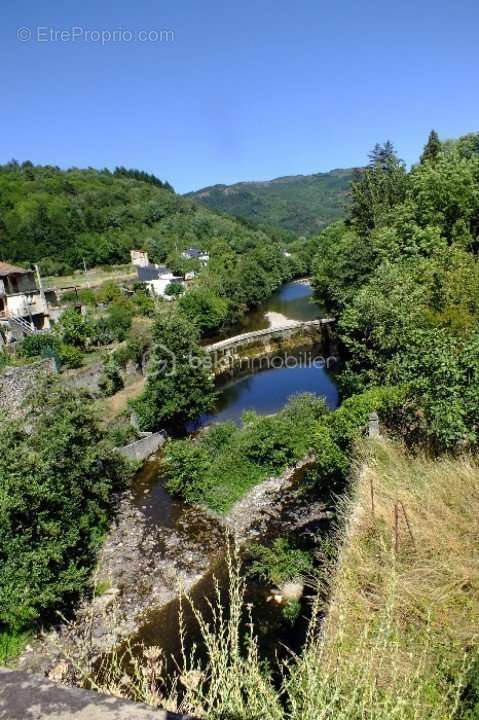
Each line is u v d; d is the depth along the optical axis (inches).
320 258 1499.8
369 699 119.8
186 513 574.2
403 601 190.9
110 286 1647.4
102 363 926.4
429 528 225.3
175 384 791.7
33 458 414.0
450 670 158.7
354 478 340.5
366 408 410.9
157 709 43.9
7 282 1291.8
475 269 572.4
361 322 706.2
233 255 2770.7
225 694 113.5
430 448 334.0
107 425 731.4
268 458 638.5
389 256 874.8
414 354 386.3
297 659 143.4
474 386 308.8
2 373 665.0
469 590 194.2
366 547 233.1
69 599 429.7
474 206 802.8
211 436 702.5
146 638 380.8
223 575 457.1
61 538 425.1
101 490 516.7
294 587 408.8
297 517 531.8
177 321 826.8
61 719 42.1
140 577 464.4
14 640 385.4
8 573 385.4
